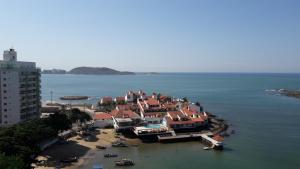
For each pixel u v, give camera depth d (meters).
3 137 120.38
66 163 135.38
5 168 92.19
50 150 154.12
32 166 125.44
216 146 161.00
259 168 132.75
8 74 176.25
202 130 198.88
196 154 153.12
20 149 115.00
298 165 137.25
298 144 172.00
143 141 178.00
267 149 162.00
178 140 178.25
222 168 132.12
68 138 177.50
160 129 184.75
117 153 153.50
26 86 190.12
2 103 176.25
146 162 139.88
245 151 158.38
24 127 137.88
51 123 166.12
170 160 143.00
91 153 152.25
